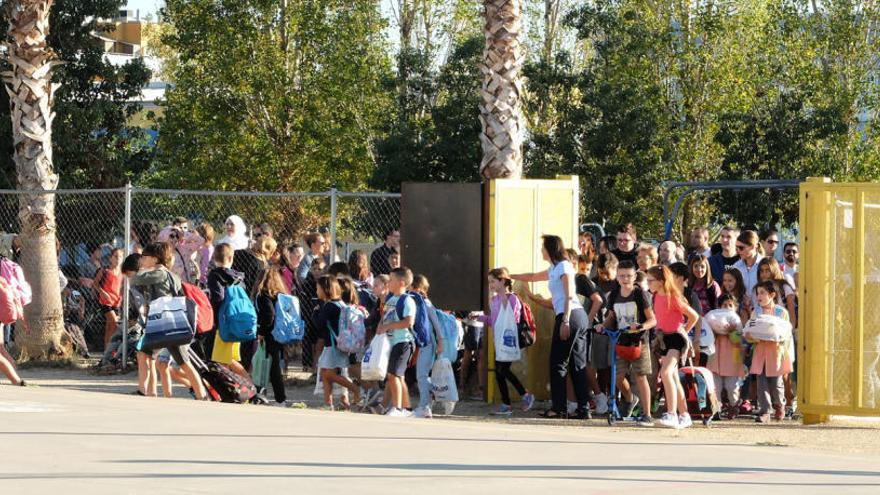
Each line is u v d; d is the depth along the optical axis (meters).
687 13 55.03
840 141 52.16
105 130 46.50
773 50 56.25
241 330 17.39
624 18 53.03
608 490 9.16
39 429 11.89
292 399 18.98
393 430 12.85
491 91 22.38
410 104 48.34
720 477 10.11
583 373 17.23
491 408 18.56
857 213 16.80
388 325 16.61
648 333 16.31
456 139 45.94
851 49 55.38
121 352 22.02
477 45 46.78
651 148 49.69
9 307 17.50
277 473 9.59
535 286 19.25
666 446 12.45
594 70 50.97
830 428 16.48
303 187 55.75
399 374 16.59
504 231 19.41
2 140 42.31
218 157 55.06
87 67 45.31
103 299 22.72
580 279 17.78
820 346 16.94
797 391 17.47
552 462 10.76
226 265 17.73
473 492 8.91
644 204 49.94
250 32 54.84
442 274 19.69
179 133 55.88
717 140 46.94
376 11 56.03
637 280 16.64
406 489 8.98
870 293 16.80
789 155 45.44
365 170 55.06
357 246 28.97
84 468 9.60
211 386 17.12
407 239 19.72
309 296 21.56
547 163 48.34
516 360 18.08
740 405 17.92
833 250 16.94
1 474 9.25
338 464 10.20
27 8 23.50
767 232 20.50
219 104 55.75
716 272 19.14
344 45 55.25
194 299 16.94
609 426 16.30
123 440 11.31
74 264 26.25
